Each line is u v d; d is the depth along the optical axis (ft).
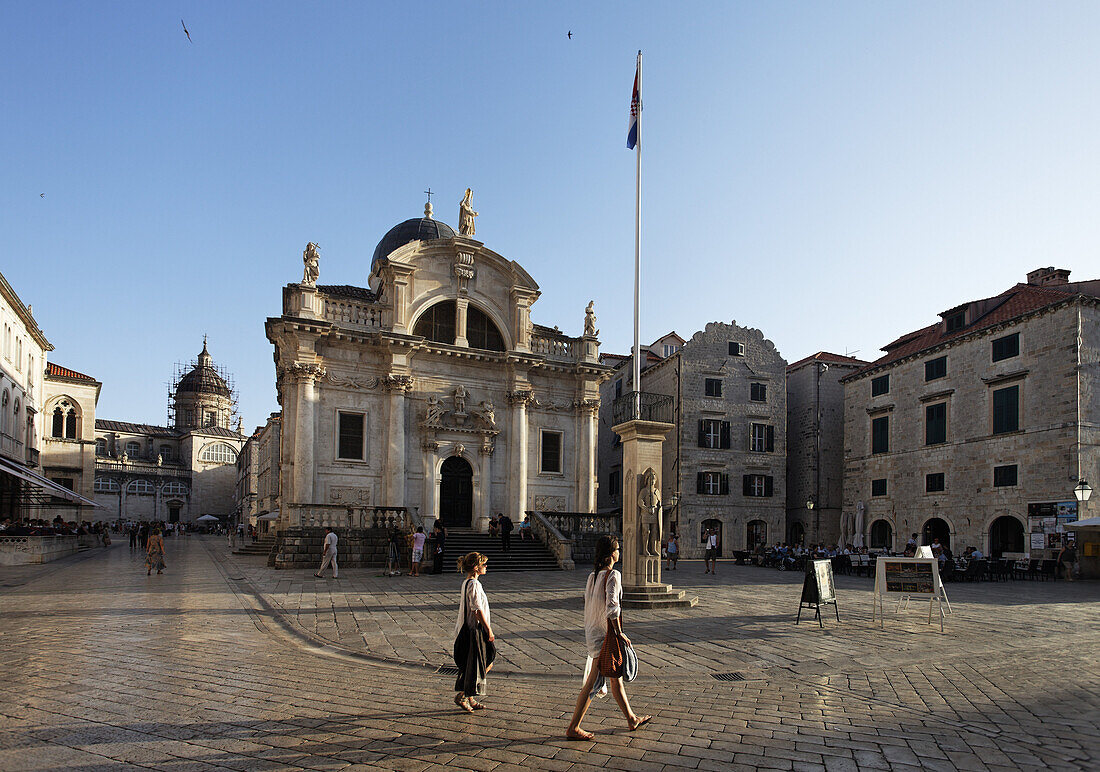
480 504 121.70
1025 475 114.62
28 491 167.84
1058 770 21.94
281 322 108.99
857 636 47.06
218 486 349.20
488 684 32.99
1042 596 74.54
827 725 26.37
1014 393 117.80
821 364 169.68
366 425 115.75
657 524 62.80
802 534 167.94
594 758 22.41
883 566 53.36
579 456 131.75
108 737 24.07
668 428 63.93
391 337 115.44
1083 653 41.88
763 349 163.02
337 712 27.45
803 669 36.94
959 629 50.42
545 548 107.96
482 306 127.24
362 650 40.40
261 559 118.11
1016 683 33.99
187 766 21.48
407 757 22.43
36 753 22.45
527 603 62.44
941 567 91.30
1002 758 22.98
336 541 84.38
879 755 23.02
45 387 216.54
